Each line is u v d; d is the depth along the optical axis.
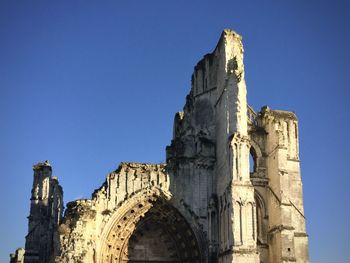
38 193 58.69
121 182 50.12
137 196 49.91
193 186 51.44
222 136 50.47
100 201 49.00
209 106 54.66
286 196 52.56
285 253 50.62
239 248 43.88
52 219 59.62
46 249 56.47
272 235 52.97
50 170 60.19
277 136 54.81
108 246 48.25
